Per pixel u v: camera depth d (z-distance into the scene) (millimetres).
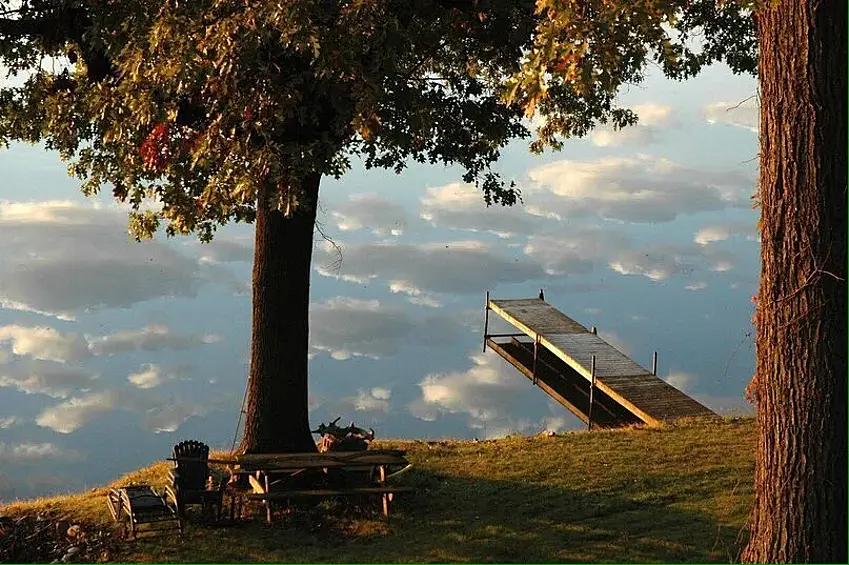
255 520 14133
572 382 28406
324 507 14453
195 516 14203
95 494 15844
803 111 9016
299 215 15492
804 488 9258
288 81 13422
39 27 14320
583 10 9133
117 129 13516
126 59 12891
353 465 14562
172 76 12383
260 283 15617
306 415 15891
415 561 12484
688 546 12422
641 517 13680
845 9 8945
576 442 17859
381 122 13906
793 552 9289
